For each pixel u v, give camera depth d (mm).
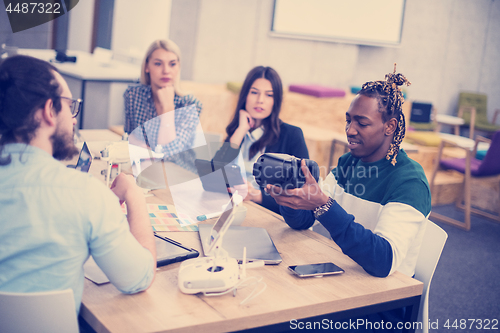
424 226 1158
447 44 6203
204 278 828
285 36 4691
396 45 5570
